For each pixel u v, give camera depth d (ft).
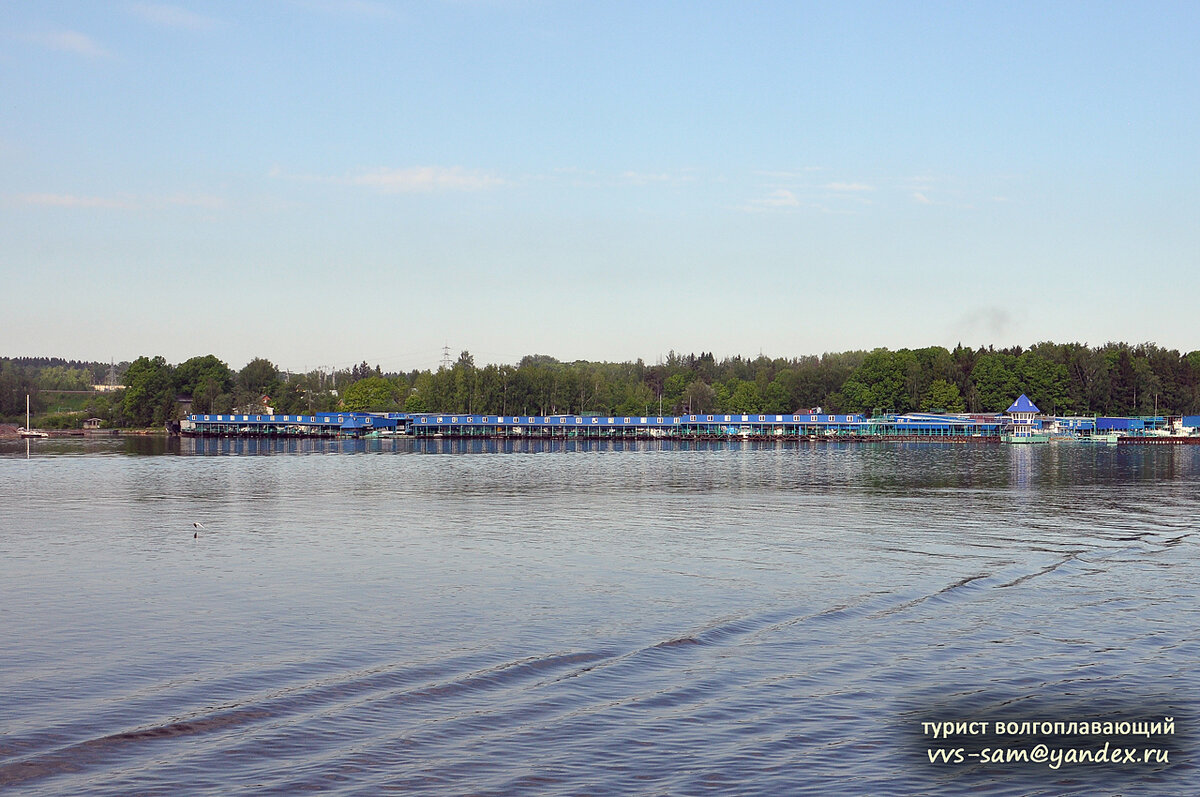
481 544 216.33
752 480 408.05
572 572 179.93
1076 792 86.02
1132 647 126.62
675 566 186.29
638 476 432.25
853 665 118.62
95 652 124.26
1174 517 266.57
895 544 215.31
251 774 87.51
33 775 87.04
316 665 118.42
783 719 100.83
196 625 138.41
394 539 224.33
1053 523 253.24
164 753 91.81
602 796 83.92
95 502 310.45
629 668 116.98
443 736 95.86
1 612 146.82
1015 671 116.57
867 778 87.81
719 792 84.84
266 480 408.26
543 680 112.37
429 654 122.93
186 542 219.41
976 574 177.27
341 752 92.12
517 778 87.04
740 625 137.69
